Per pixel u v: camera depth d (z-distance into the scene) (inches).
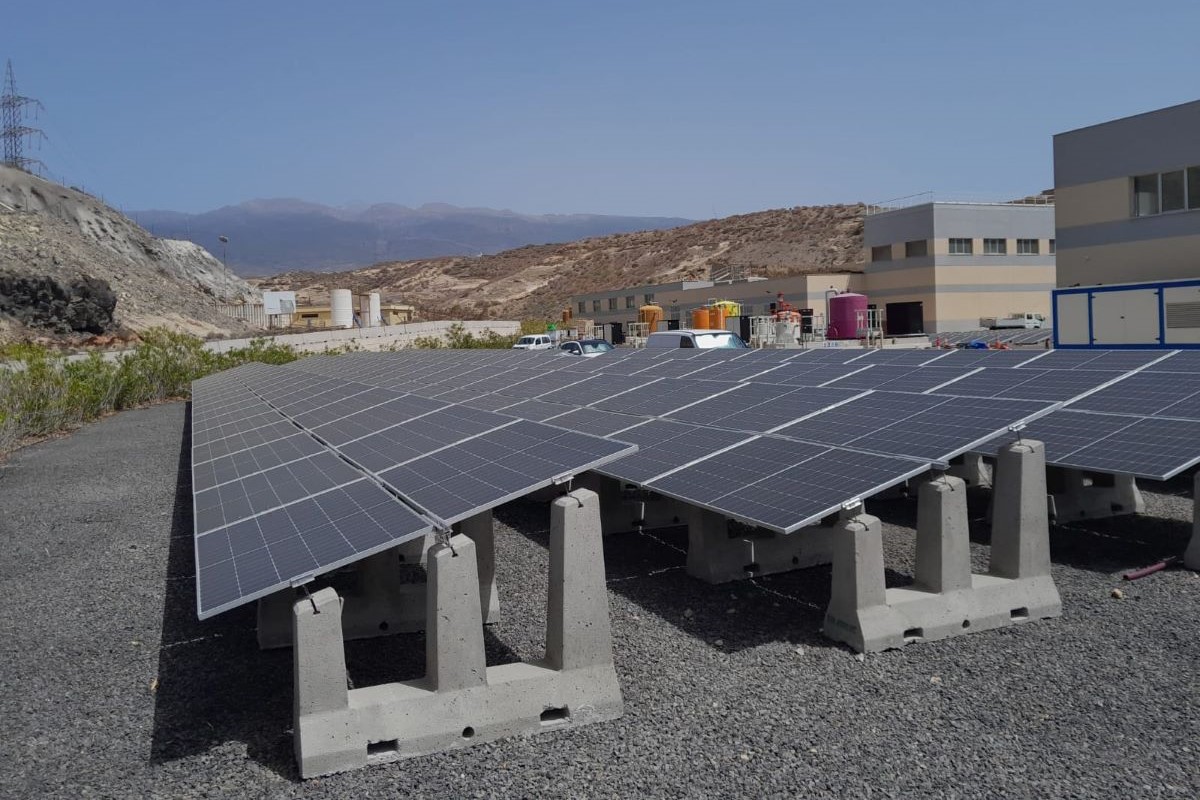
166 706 276.4
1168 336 973.8
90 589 409.4
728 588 372.5
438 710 238.5
